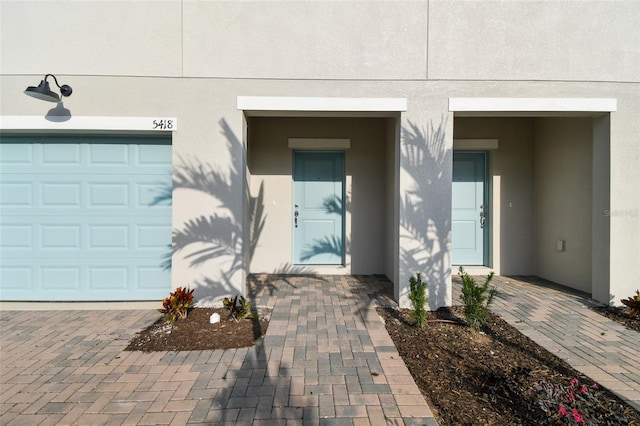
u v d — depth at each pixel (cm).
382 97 476
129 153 498
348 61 474
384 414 250
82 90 466
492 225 655
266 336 383
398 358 333
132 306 485
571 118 562
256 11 472
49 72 466
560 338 377
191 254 470
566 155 573
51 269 501
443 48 475
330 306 479
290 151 655
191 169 470
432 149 476
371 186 661
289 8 473
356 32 474
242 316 422
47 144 495
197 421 245
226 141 472
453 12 474
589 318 435
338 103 474
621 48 475
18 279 500
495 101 473
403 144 476
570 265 568
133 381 296
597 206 494
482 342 366
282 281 609
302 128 656
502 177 654
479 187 672
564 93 474
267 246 657
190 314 446
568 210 570
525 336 381
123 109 468
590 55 474
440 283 477
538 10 473
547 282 607
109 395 276
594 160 498
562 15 473
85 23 465
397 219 491
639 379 294
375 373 305
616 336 382
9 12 466
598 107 472
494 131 652
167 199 501
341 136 657
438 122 477
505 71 474
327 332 393
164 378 300
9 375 306
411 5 474
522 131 652
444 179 478
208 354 343
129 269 503
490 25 474
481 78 475
